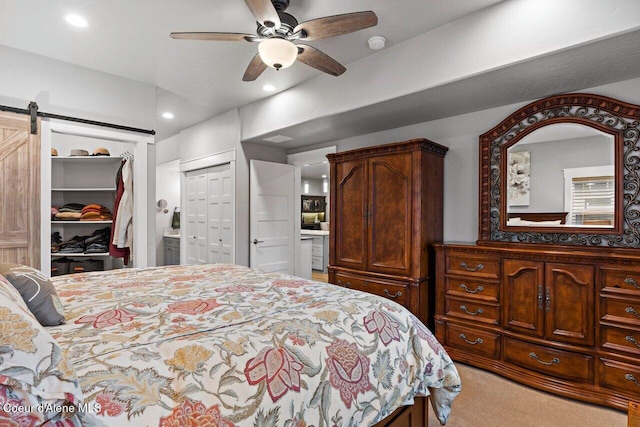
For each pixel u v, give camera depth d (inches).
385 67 108.0
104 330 44.4
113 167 150.3
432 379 58.1
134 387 32.8
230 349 40.4
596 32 71.0
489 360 100.9
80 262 137.0
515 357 95.9
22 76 109.7
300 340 45.3
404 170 118.2
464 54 90.2
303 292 66.5
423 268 115.7
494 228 113.8
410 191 116.4
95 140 150.2
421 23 93.3
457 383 60.7
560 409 81.2
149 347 39.2
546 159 104.0
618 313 80.5
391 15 89.3
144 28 96.6
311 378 42.1
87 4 85.2
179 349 39.1
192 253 206.1
